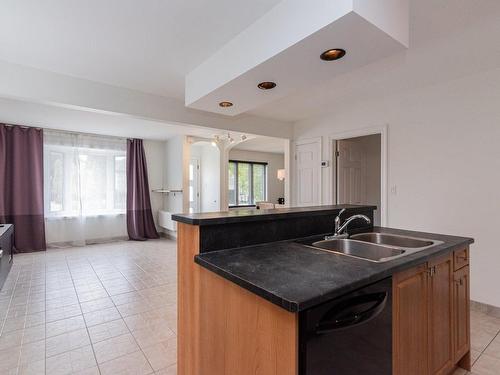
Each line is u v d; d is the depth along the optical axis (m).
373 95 3.44
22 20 1.88
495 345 2.20
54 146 5.46
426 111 3.14
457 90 2.91
